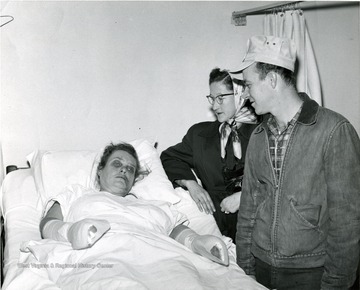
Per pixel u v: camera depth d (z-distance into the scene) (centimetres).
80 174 240
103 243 174
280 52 159
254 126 225
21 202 233
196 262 177
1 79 258
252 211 183
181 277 157
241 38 296
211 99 224
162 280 157
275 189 167
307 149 158
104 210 198
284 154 163
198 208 236
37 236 207
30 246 176
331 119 155
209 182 238
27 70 261
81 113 272
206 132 240
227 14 291
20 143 265
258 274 180
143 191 237
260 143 174
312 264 164
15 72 259
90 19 266
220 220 235
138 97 281
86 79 270
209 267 176
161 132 288
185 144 253
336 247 153
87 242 168
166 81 285
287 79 160
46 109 266
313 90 265
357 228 150
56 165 241
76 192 217
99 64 271
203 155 237
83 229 169
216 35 291
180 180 246
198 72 290
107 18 269
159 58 282
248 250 185
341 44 318
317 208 160
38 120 266
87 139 275
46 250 175
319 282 165
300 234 162
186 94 289
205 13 287
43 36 260
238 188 231
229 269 176
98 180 230
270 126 171
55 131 269
